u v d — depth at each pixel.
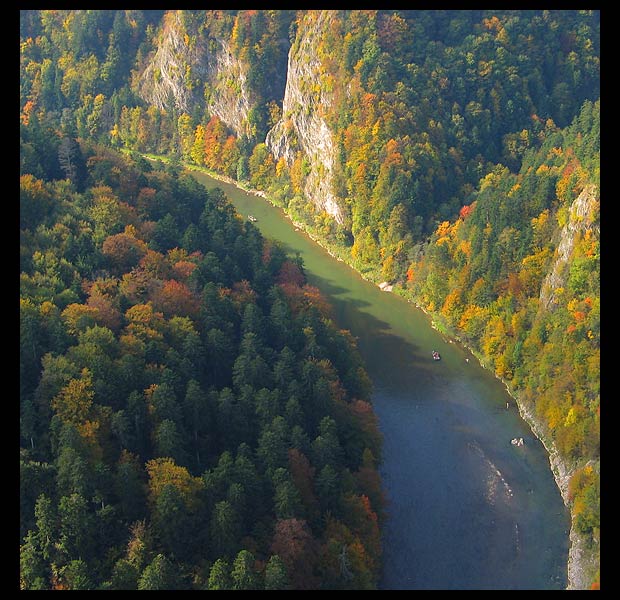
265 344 144.12
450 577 120.75
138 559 99.69
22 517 101.38
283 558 104.69
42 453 107.38
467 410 155.38
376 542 117.50
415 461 142.50
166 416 114.56
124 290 136.25
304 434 122.44
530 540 127.19
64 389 110.06
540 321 156.25
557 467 139.75
